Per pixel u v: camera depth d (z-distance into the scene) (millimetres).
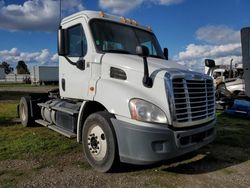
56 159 5078
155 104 4016
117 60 4703
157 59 5176
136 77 4344
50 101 7105
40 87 38281
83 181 4145
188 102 4219
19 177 4262
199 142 4402
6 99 18000
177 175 4426
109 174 4402
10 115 10094
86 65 5191
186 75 4285
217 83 15281
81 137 5074
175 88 4078
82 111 5027
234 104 10148
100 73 4910
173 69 4395
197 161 5098
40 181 4125
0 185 3967
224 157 5363
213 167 4812
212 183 4152
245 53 7293
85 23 5297
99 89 4672
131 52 5387
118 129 4121
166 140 3936
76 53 5504
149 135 3873
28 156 5227
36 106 7785
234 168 4789
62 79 6062
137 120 3941
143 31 6039
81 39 5383
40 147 5770
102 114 4387
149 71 4289
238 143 6359
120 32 5527
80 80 5336
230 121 9234
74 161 4977
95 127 4543
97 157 4523
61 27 5570
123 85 4367
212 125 4734
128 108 4027
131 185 4023
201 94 4523
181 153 4090
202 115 4488
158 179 4250
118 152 4184
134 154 3955
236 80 14352
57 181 4133
